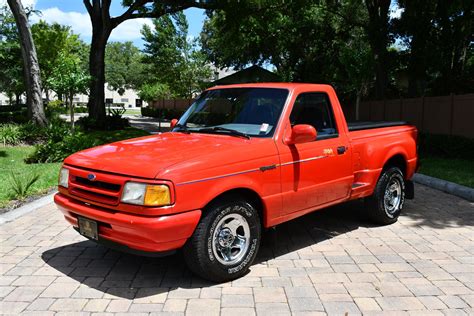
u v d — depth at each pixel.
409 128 6.82
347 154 5.52
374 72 22.20
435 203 7.65
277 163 4.60
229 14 23.48
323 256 5.04
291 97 4.96
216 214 4.09
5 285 4.25
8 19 35.28
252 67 28.83
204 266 4.08
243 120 5.01
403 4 19.16
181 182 3.84
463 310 3.79
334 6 25.05
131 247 3.96
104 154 4.44
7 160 11.98
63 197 4.56
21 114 25.89
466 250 5.27
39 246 5.35
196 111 5.57
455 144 13.05
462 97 14.20
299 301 3.92
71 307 3.81
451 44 18.83
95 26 22.75
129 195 3.85
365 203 6.18
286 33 27.66
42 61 38.38
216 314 3.68
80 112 57.31
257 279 4.39
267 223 4.62
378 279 4.40
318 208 5.27
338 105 5.63
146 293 4.08
